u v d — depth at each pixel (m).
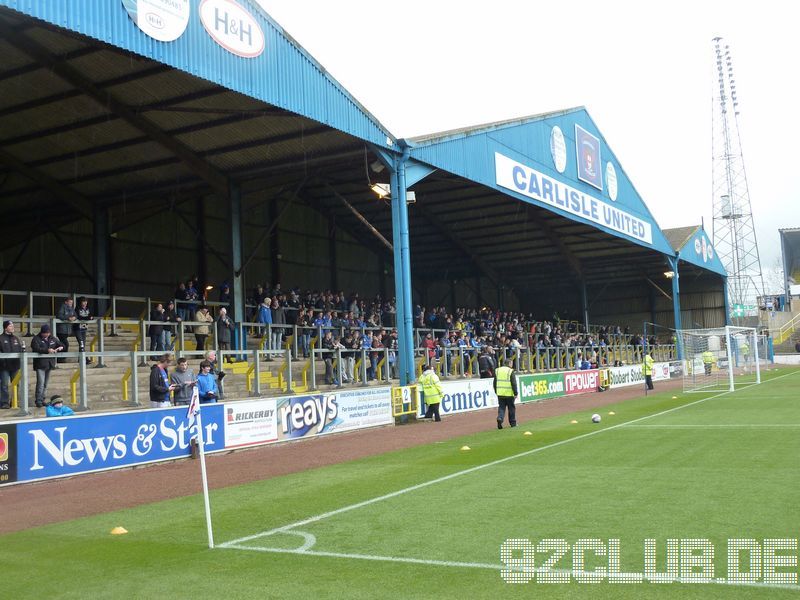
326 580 6.77
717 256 57.47
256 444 17.81
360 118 22.22
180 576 7.14
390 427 22.38
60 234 29.17
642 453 14.03
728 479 10.86
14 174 26.20
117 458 14.67
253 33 18.38
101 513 10.70
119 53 18.39
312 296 31.98
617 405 27.27
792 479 10.67
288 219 37.66
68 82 19.67
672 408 24.48
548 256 47.97
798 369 52.38
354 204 38.06
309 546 8.09
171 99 21.16
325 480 12.74
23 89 20.06
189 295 26.05
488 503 9.93
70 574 7.43
